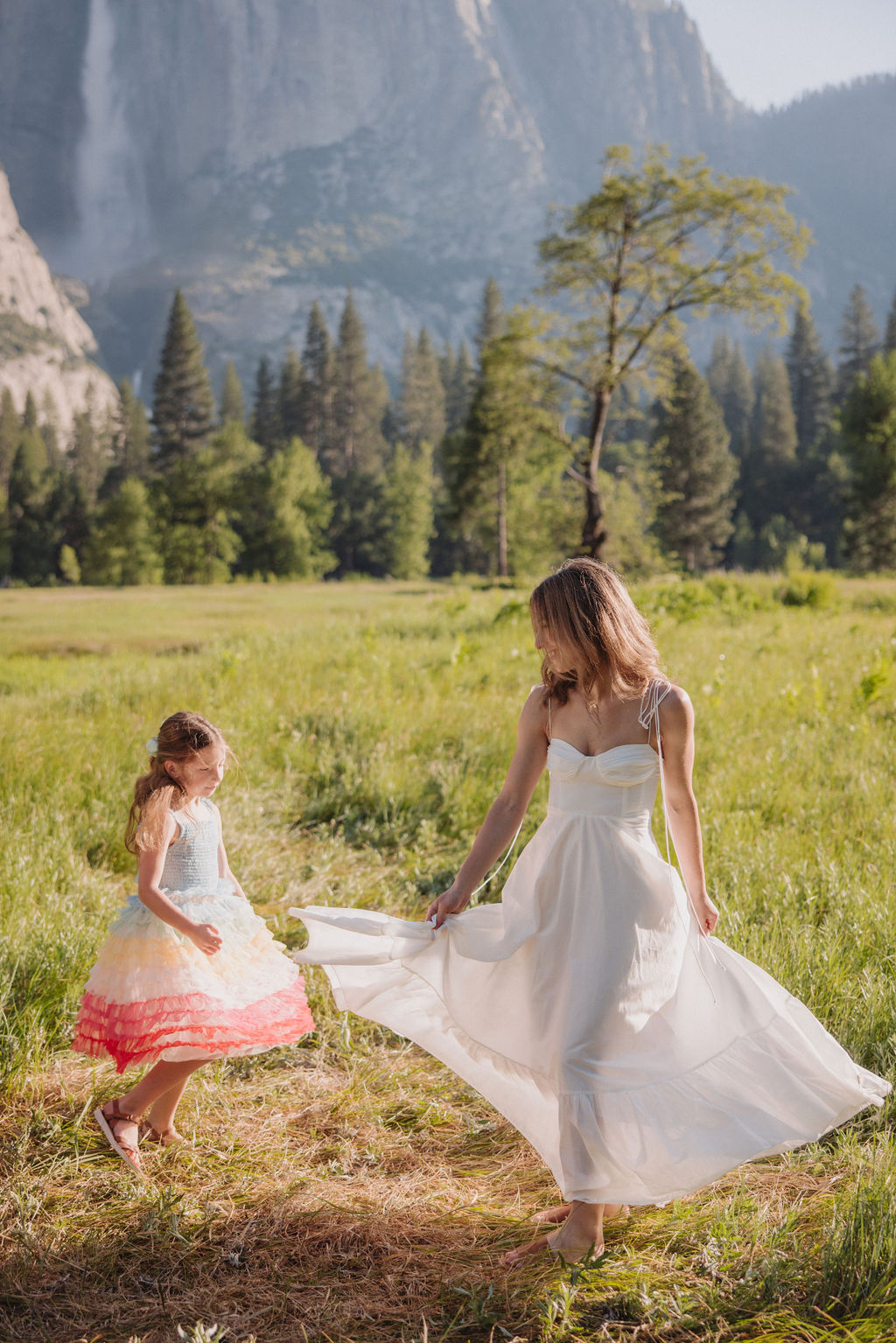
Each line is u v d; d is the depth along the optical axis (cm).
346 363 12662
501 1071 260
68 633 2270
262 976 292
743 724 770
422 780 645
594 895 245
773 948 366
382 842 577
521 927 252
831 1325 209
